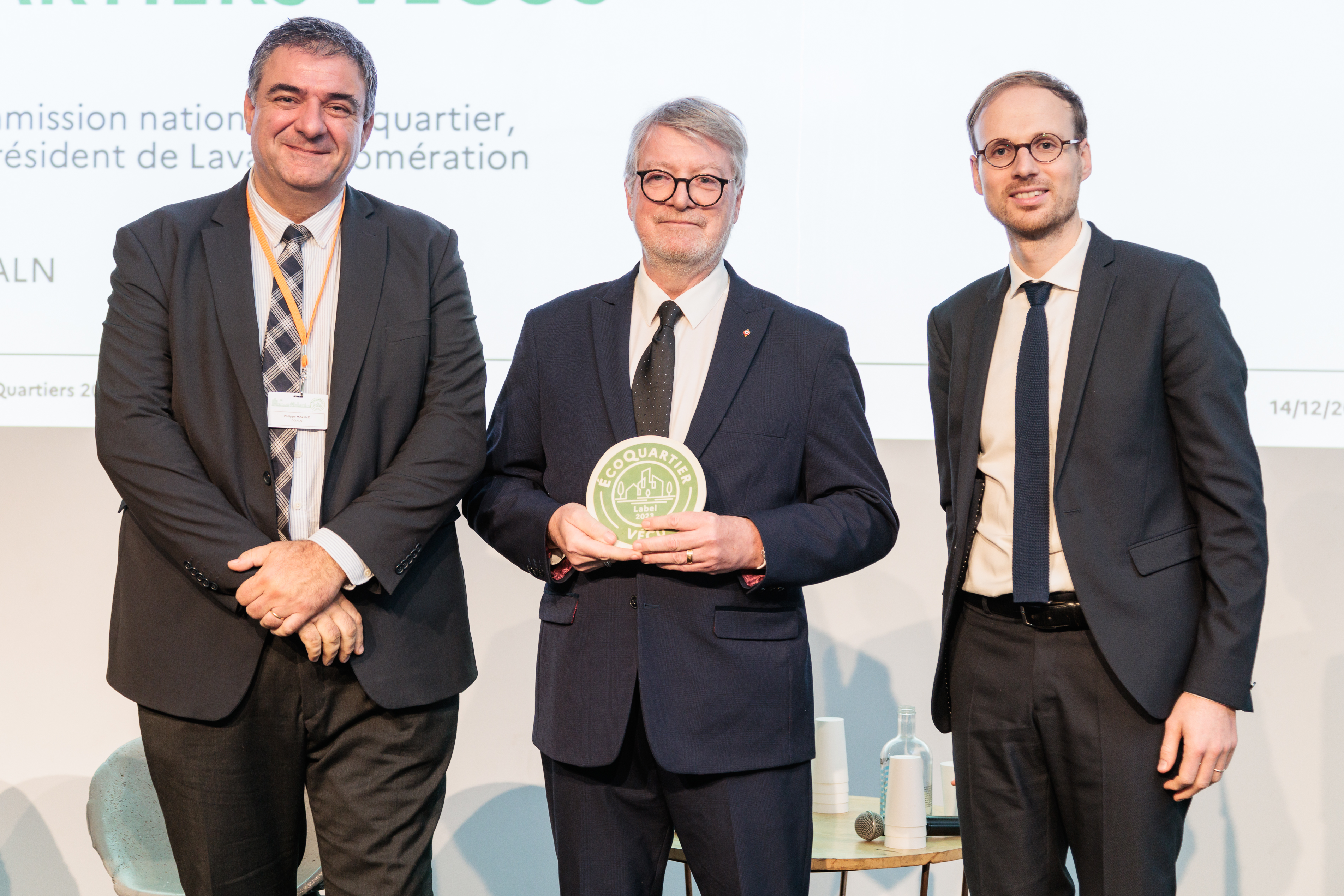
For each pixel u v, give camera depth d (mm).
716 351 1776
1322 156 2689
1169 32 2703
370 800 1739
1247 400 2703
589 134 2764
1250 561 1627
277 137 1674
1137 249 1782
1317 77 2693
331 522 1660
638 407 1771
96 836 2385
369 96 1780
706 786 1688
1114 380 1694
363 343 1720
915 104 2744
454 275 1847
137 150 2756
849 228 2744
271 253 1759
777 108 2748
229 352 1684
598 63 2766
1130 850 1646
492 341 2750
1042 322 1775
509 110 2766
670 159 1737
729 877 1681
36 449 2916
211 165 2760
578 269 2754
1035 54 2725
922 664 2963
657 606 1692
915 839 2176
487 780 2979
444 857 2975
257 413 1673
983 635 1775
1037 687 1703
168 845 2459
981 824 1774
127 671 1702
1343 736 2869
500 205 2754
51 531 2916
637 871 1744
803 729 1746
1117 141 2705
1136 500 1679
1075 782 1697
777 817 1696
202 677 1664
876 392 2748
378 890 1743
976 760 1777
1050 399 1748
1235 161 2695
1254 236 2695
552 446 1813
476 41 2770
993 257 2738
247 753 1693
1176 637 1654
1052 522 1717
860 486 1773
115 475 1657
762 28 2754
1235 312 2705
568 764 1706
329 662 1643
